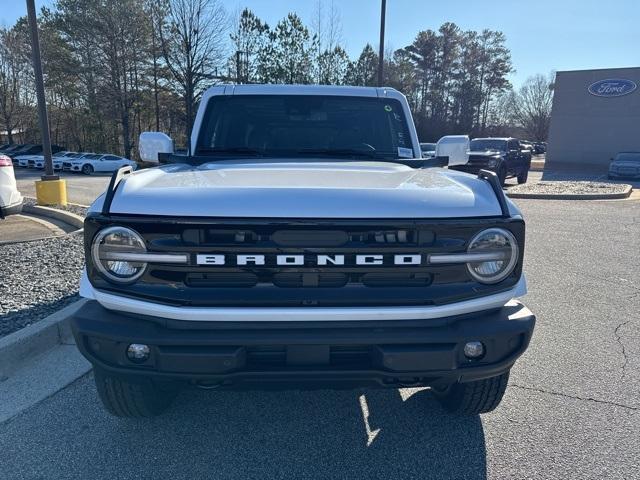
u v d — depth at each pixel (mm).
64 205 12609
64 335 4285
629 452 2891
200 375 2283
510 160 19609
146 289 2318
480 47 78625
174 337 2277
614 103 33188
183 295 2289
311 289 2324
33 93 54031
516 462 2799
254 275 2320
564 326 4883
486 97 80562
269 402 3439
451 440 3006
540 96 82562
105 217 2299
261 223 2256
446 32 74812
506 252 2408
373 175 2926
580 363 4055
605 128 33688
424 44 74312
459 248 2354
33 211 11812
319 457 2844
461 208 2398
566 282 6441
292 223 2260
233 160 3639
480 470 2734
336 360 2375
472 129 73812
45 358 3980
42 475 2668
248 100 4027
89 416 3229
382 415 3283
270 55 40375
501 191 2543
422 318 2359
